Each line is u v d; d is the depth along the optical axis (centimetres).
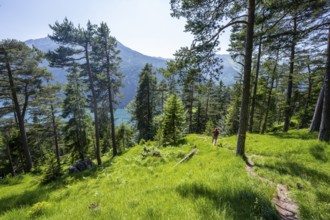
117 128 4369
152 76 3950
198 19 954
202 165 959
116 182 1056
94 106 2056
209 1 906
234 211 373
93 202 553
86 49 1941
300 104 2920
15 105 2227
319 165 764
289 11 1024
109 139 4444
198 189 495
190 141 2102
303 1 962
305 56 1462
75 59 1922
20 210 634
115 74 2275
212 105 4938
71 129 2895
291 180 612
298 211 419
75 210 499
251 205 393
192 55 954
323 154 866
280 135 1639
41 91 2436
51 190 1132
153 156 1517
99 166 1808
